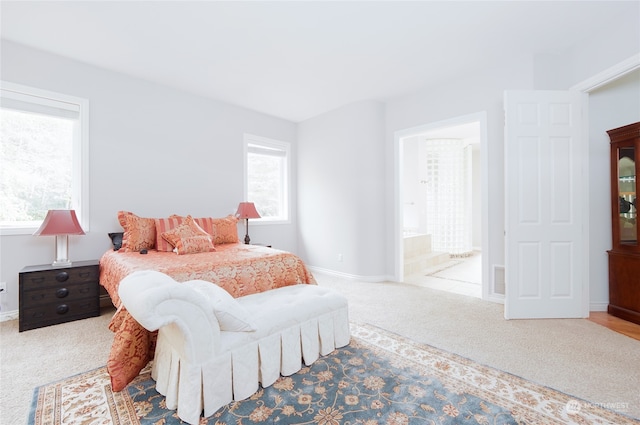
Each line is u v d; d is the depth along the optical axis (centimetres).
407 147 640
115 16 232
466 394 155
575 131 270
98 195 312
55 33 254
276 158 500
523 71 295
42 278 247
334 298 209
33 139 286
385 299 325
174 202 369
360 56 296
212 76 338
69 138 303
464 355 197
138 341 164
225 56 295
